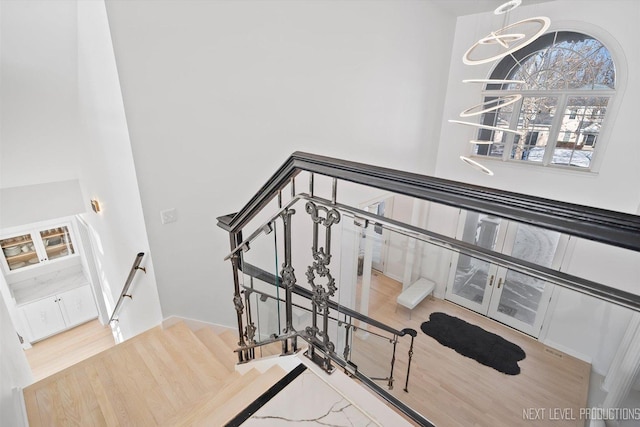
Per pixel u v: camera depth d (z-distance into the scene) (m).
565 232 0.71
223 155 2.84
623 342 3.35
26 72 2.76
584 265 4.46
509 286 3.64
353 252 3.20
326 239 1.33
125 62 2.16
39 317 5.67
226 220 1.86
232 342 3.04
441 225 5.77
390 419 1.28
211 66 2.56
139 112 2.31
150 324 3.18
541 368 3.50
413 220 5.50
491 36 2.73
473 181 5.44
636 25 3.78
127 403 2.06
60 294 5.83
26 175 3.92
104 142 2.89
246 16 2.63
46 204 4.45
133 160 2.38
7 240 5.57
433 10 4.41
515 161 5.02
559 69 4.42
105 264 4.57
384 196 4.70
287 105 3.14
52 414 1.97
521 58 4.70
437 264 3.68
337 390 1.41
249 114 2.89
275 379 1.60
